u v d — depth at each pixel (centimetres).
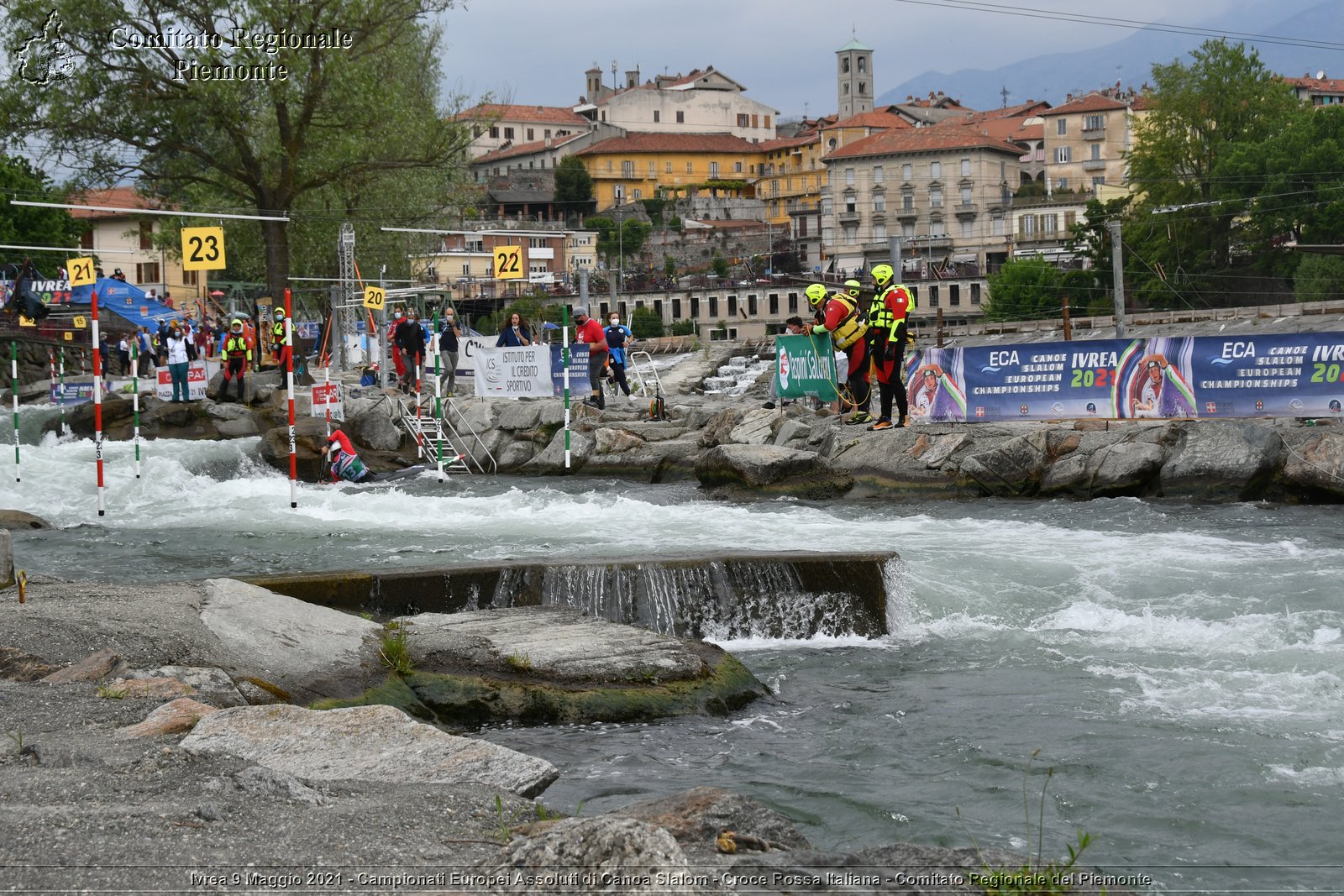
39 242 6644
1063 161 13338
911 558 1325
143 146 4091
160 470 2419
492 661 911
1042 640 1095
